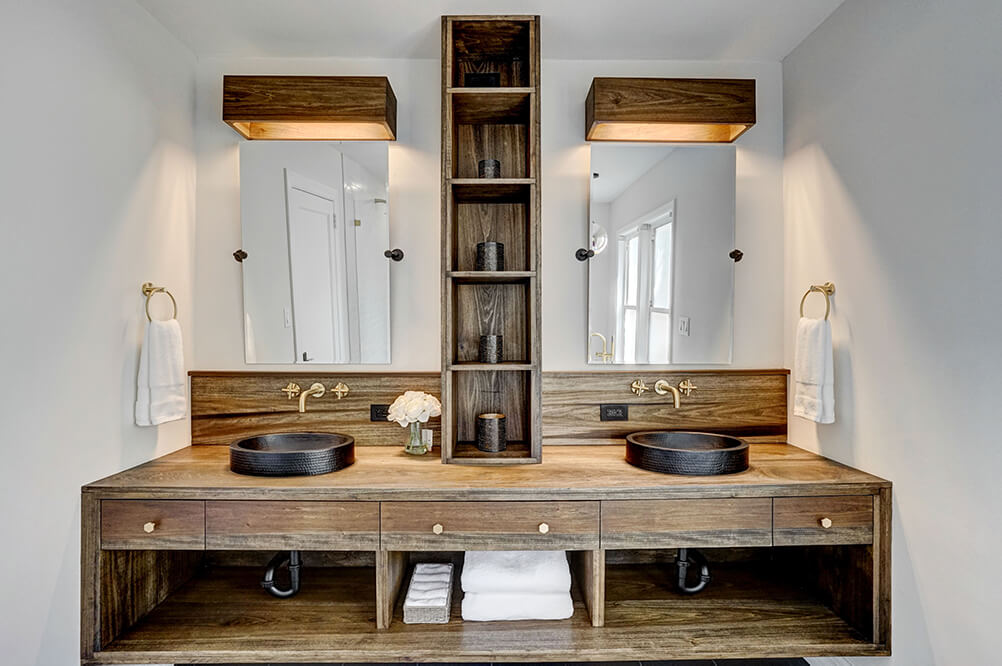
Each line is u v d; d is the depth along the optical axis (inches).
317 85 85.5
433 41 87.2
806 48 86.6
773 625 74.2
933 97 61.9
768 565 94.3
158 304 81.4
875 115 71.2
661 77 93.6
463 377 91.8
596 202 92.3
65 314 63.7
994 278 54.7
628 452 81.3
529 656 67.8
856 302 75.4
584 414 92.3
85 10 66.3
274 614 76.3
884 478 70.7
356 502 69.7
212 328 92.2
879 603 70.1
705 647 69.0
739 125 90.1
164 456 83.1
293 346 91.6
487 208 92.4
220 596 81.9
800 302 87.7
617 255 92.6
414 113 92.6
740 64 94.2
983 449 56.2
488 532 69.9
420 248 92.6
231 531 69.2
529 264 86.4
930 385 62.9
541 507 70.0
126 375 74.4
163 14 79.0
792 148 91.0
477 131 92.3
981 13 55.6
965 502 58.3
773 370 93.2
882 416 70.7
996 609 54.8
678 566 83.0
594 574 72.5
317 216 91.6
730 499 70.6
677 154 93.1
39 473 60.3
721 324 93.5
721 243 93.4
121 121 73.0
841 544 70.7
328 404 91.4
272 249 91.6
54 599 62.6
